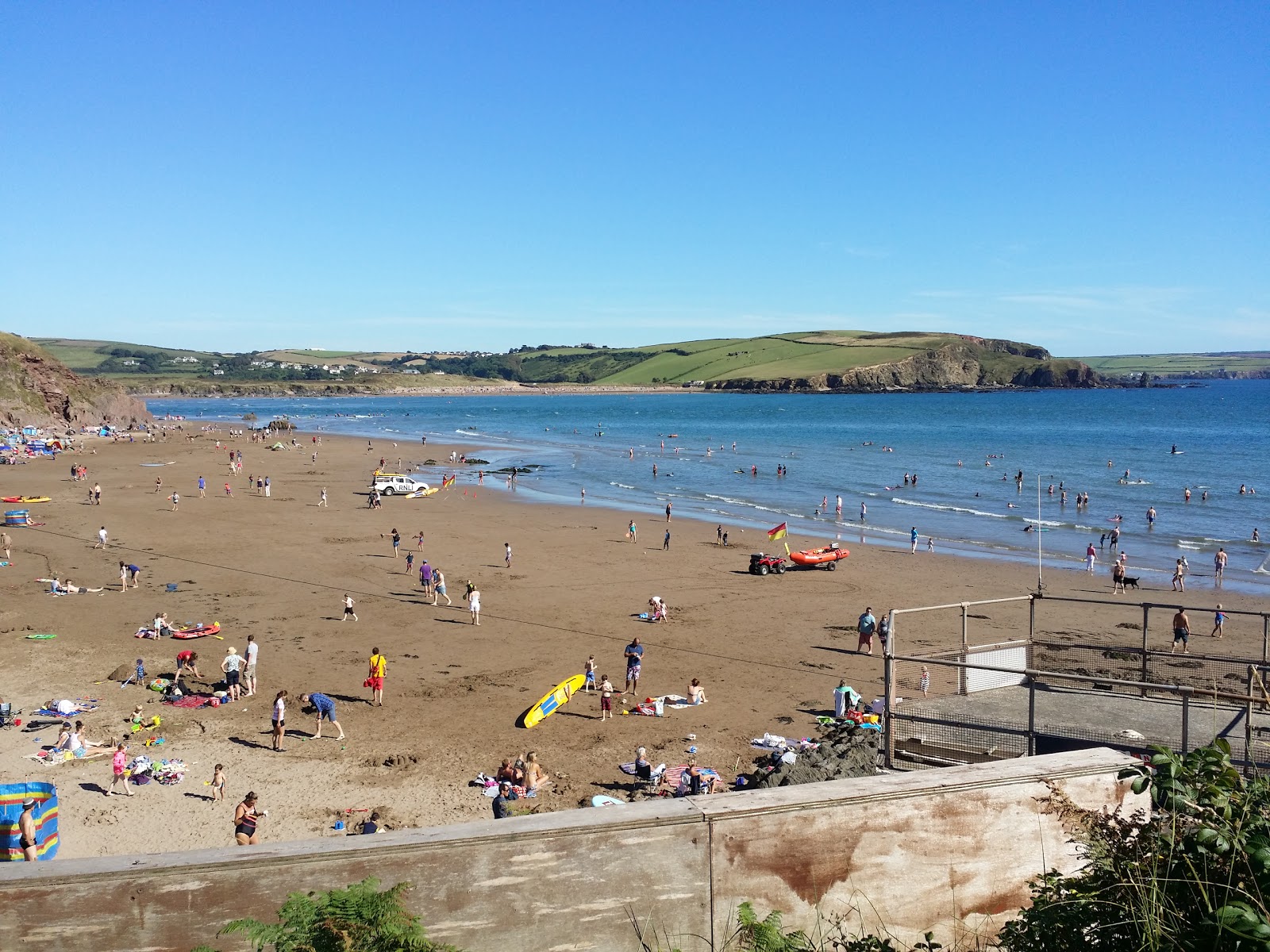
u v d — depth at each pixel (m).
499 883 5.68
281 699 24.05
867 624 32.72
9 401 135.25
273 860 5.46
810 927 6.17
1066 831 6.52
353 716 26.38
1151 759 5.77
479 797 21.22
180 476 89.06
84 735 24.58
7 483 81.12
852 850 6.28
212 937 5.41
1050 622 36.50
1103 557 52.66
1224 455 116.56
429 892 5.59
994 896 6.59
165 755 23.47
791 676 30.31
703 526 63.25
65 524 59.53
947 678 16.97
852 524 65.12
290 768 22.80
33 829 16.55
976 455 119.94
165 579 43.72
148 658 31.28
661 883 5.92
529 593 42.19
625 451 128.88
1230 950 4.54
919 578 46.31
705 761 23.36
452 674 30.30
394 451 126.81
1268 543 57.59
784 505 74.75
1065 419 193.25
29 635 33.72
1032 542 57.75
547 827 5.73
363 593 41.56
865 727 22.53
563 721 26.16
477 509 70.25
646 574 46.75
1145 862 5.28
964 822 6.54
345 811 20.42
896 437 153.00
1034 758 7.05
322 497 71.06
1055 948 5.31
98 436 138.00
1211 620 37.31
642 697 28.31
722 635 35.41
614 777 22.33
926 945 5.88
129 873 5.36
